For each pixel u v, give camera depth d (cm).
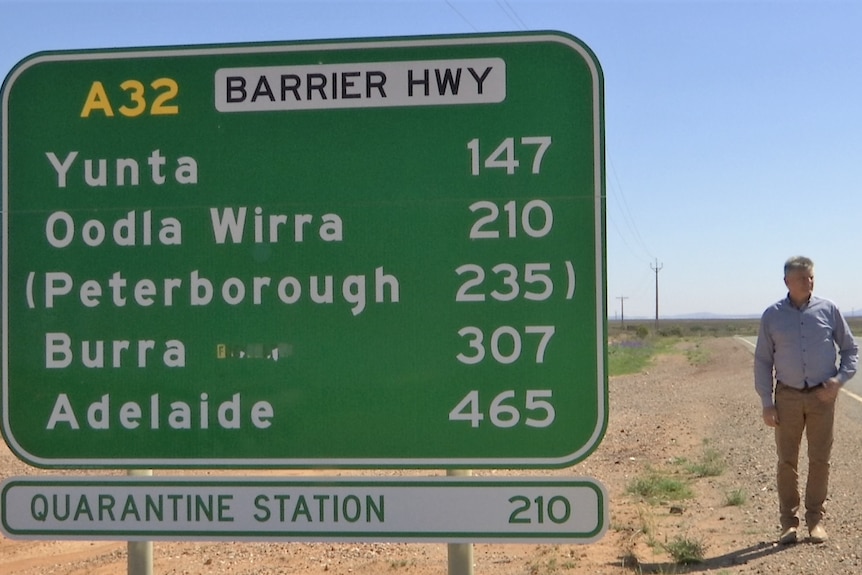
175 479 548
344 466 545
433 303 544
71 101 566
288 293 552
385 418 543
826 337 800
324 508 539
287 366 550
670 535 893
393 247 547
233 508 544
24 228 565
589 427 532
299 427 548
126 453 556
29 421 561
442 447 540
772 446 1474
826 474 826
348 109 552
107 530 550
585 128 538
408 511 534
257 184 556
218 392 554
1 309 564
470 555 536
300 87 555
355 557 871
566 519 525
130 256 561
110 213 562
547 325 536
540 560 820
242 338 554
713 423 1873
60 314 563
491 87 544
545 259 538
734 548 838
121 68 565
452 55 547
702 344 6762
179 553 916
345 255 550
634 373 3803
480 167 543
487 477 531
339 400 547
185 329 557
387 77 550
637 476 1249
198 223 558
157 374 557
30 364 562
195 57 562
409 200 547
